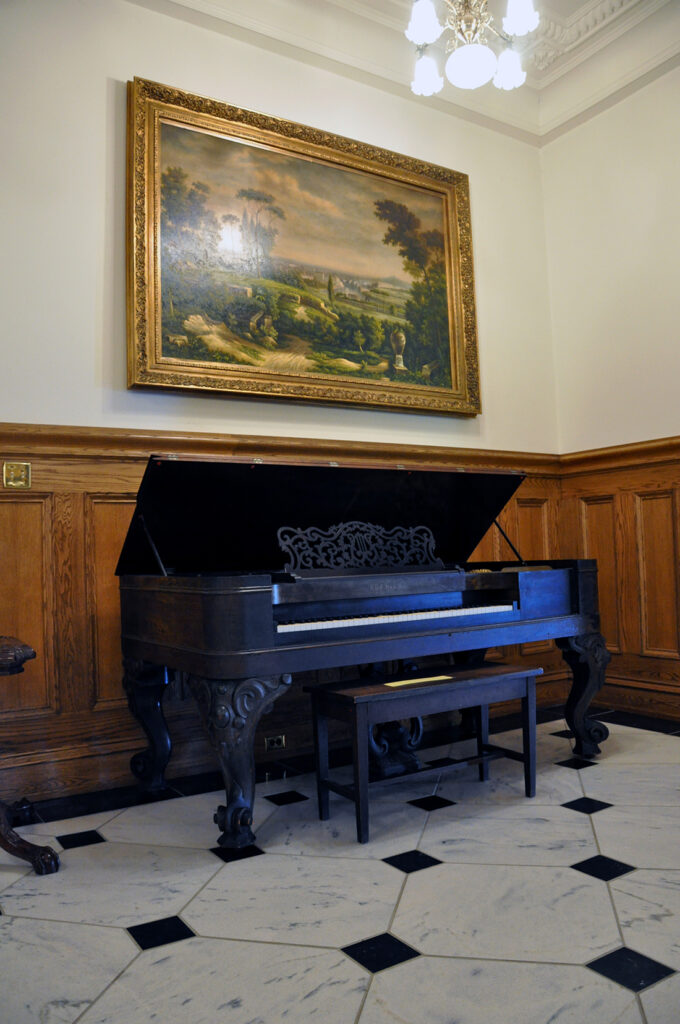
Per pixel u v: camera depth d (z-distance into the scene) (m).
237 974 1.59
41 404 3.09
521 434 4.61
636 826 2.37
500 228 4.64
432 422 4.23
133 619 2.85
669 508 4.09
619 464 4.34
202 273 3.47
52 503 3.07
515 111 4.66
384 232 4.09
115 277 3.29
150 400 3.34
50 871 2.17
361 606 2.95
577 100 4.55
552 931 1.72
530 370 4.69
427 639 2.68
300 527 3.18
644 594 4.20
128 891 2.04
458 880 2.02
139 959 1.66
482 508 3.48
